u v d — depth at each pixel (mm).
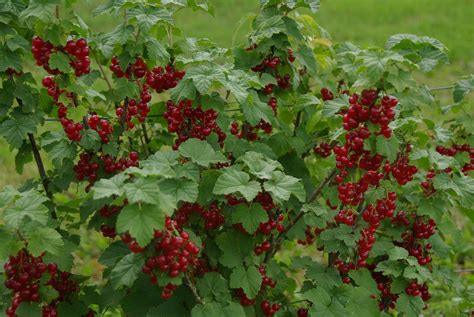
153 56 1315
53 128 2773
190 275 1269
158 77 1380
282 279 1452
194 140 1280
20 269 1223
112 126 1383
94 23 4391
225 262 1302
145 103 1379
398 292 1396
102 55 1441
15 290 1226
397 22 4879
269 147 1425
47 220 1237
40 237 1201
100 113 1449
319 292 1347
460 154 1470
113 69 1356
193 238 1242
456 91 1482
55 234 1211
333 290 1377
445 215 1497
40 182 1421
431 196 1399
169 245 1141
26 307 1242
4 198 1211
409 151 1328
